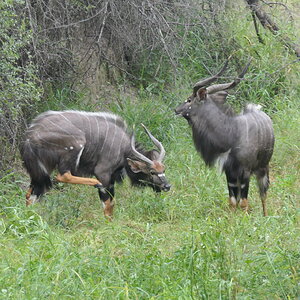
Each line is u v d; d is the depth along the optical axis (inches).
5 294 511.8
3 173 847.1
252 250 644.7
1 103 802.8
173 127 1039.6
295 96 1200.8
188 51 1212.5
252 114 825.5
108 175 811.4
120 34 1079.6
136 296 521.7
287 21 1330.0
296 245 658.8
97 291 532.1
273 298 538.6
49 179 788.6
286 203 831.1
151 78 1200.2
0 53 789.2
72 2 1011.9
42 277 551.5
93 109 1057.5
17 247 630.5
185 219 792.9
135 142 849.5
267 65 1212.5
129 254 629.0
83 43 1109.7
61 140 773.3
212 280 546.6
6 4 768.3
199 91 819.4
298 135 1055.6
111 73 1157.1
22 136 859.4
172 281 562.6
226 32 1255.5
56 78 1019.9
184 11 1142.3
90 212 822.5
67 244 634.2
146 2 1064.2
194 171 949.2
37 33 915.4
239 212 811.4
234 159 809.5
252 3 1268.5
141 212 821.2
